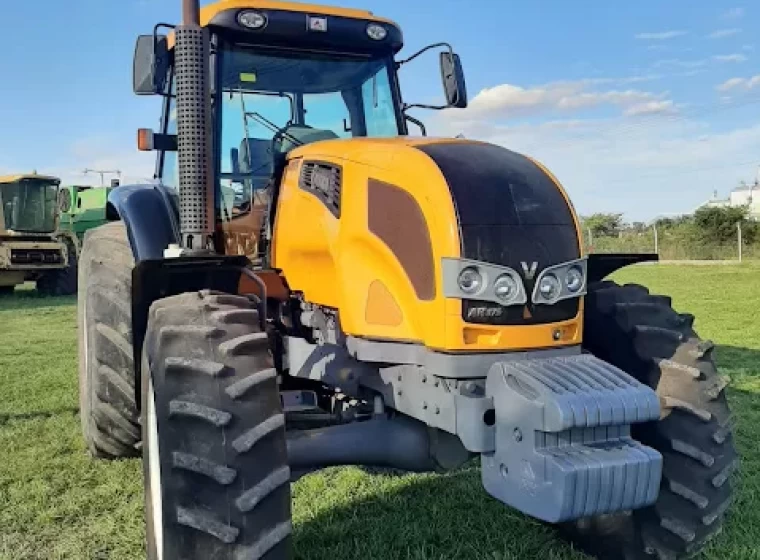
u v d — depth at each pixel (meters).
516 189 2.94
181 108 3.51
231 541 2.36
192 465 2.42
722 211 28.66
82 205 21.25
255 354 2.63
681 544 2.97
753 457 4.58
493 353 2.79
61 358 8.39
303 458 2.95
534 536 3.57
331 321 3.41
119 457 4.66
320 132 4.15
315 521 3.79
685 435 2.97
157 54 3.70
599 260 3.63
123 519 3.86
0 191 17.03
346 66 4.25
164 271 3.07
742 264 23.69
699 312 11.65
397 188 3.03
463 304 2.76
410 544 3.51
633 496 2.53
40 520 3.83
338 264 3.27
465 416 2.70
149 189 4.25
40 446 5.01
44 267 16.91
